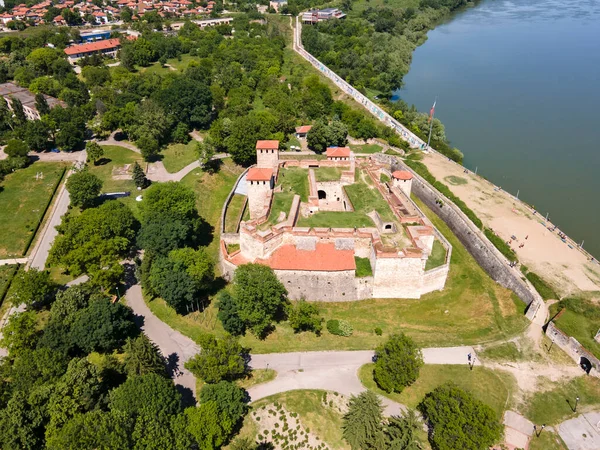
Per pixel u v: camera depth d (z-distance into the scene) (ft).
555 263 335.47
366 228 329.52
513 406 244.63
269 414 239.50
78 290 280.51
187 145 549.13
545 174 483.10
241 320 279.49
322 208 397.39
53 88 652.07
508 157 520.01
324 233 323.98
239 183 462.19
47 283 294.66
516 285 317.22
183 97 568.82
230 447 224.74
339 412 242.37
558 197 440.86
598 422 237.45
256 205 385.50
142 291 322.75
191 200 367.04
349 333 288.30
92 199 401.08
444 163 493.36
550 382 256.93
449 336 287.28
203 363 239.09
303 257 320.91
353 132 559.79
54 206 419.95
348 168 429.79
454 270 351.25
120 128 567.18
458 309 313.12
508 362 267.59
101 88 646.74
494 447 225.15
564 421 238.68
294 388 251.80
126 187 449.06
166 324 294.25
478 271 350.02
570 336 275.39
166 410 212.23
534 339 283.18
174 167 494.59
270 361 268.62
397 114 607.37
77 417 197.98
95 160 496.23
